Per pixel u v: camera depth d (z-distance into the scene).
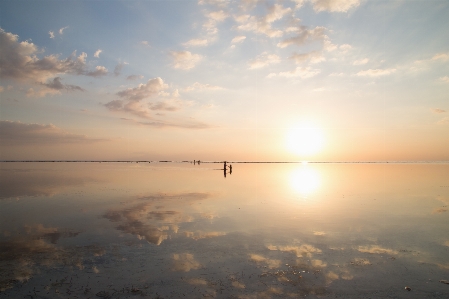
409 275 6.70
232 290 5.95
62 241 9.27
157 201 17.19
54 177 34.81
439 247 8.72
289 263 7.42
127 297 5.66
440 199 17.84
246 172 51.47
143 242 9.16
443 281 6.38
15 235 9.94
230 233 10.23
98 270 6.95
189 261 7.55
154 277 6.57
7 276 6.61
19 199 17.67
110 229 10.73
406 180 31.59
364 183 28.55
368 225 11.40
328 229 10.78
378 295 5.77
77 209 14.60
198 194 20.31
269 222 11.91
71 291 5.89
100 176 37.03
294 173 48.03
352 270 6.98
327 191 22.09
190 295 5.75
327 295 5.77
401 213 13.69
